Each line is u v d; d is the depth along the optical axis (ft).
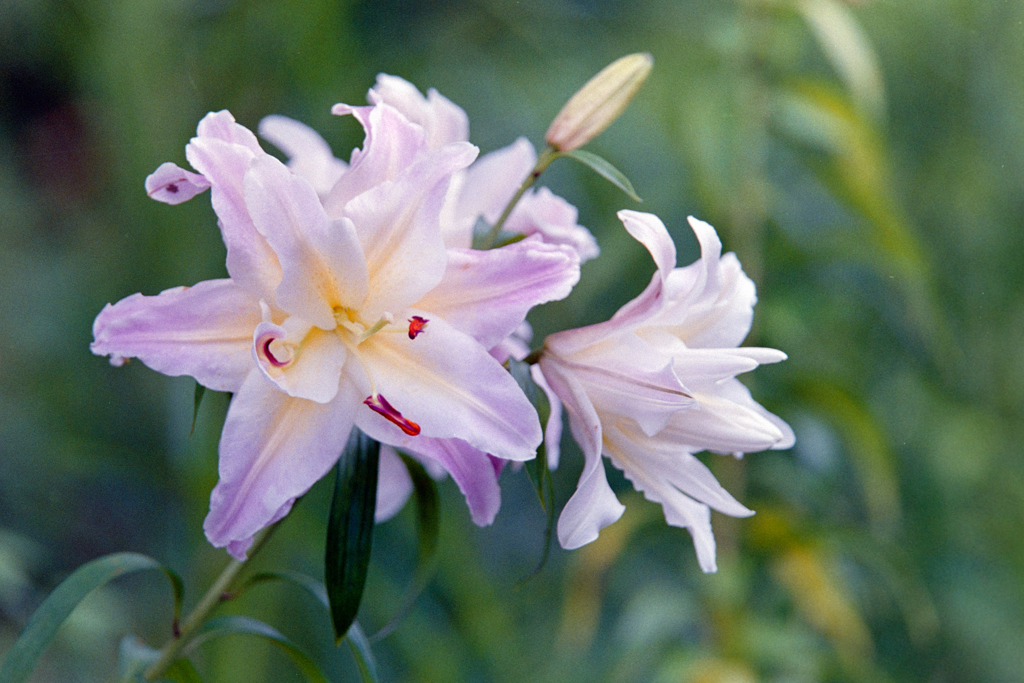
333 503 3.54
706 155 4.77
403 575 6.19
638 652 4.94
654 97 5.15
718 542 4.83
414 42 6.15
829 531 4.77
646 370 3.54
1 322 7.82
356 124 5.72
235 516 3.39
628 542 5.24
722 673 4.68
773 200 4.97
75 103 8.01
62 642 6.00
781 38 4.83
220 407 4.76
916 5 5.78
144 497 7.47
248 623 3.77
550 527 3.51
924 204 6.19
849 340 5.70
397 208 3.47
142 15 5.49
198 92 5.65
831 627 4.77
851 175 4.70
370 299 3.50
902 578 4.87
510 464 3.78
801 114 4.69
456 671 5.58
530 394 3.54
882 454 4.79
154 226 5.46
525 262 3.48
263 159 3.41
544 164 3.67
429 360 3.48
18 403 7.48
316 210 3.43
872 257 4.81
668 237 3.53
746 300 3.67
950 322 6.10
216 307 3.44
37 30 7.56
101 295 7.02
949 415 6.07
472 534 6.19
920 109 6.13
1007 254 6.15
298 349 3.47
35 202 8.48
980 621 6.13
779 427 3.67
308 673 3.77
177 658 3.72
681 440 3.59
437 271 3.48
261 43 5.60
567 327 5.66
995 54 5.90
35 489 7.34
